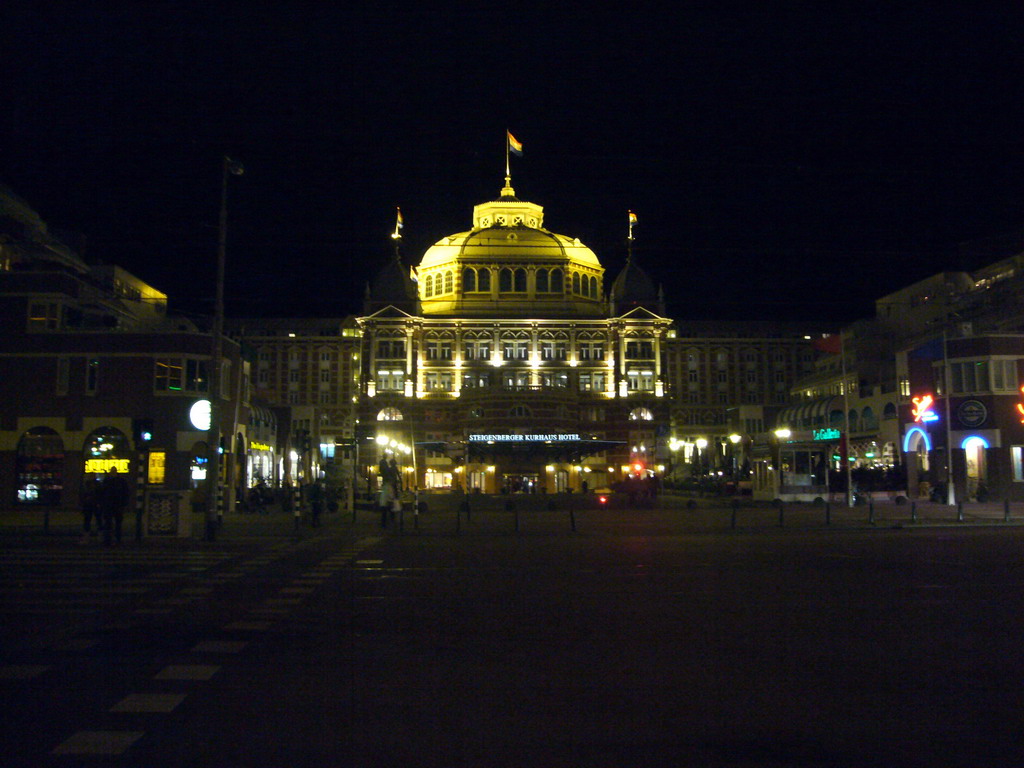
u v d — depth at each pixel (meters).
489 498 63.09
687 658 10.81
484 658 10.83
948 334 64.12
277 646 11.55
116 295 61.25
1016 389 51.28
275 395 124.19
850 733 7.88
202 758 7.22
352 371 110.00
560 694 9.16
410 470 94.38
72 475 46.25
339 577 19.00
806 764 7.11
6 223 53.44
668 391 104.06
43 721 8.25
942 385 53.34
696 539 29.92
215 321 29.75
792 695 9.13
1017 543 27.14
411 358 102.31
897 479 59.41
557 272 108.00
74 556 23.75
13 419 46.66
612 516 43.81
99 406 46.81
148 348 47.22
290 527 35.72
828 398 81.25
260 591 16.73
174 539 29.38
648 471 84.25
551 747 7.50
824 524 35.69
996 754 7.34
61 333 47.19
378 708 8.65
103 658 10.86
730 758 7.24
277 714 8.45
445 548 26.70
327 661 10.67
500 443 76.25
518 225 110.94
